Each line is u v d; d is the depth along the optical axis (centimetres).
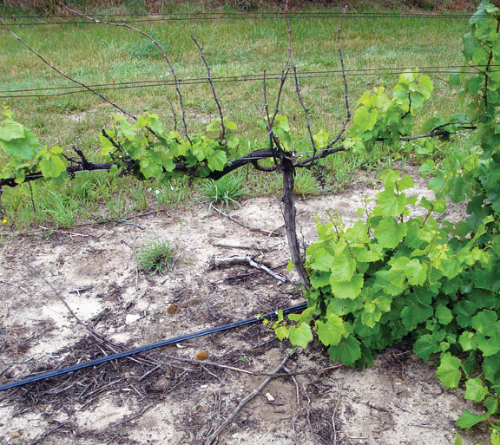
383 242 271
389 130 290
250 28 1090
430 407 268
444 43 1062
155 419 264
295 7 1198
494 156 298
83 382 288
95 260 401
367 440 251
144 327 331
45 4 1181
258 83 802
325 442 250
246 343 316
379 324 280
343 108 701
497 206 299
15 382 284
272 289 365
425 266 253
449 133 310
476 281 282
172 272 385
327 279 280
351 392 278
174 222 455
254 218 461
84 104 714
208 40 1022
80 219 457
